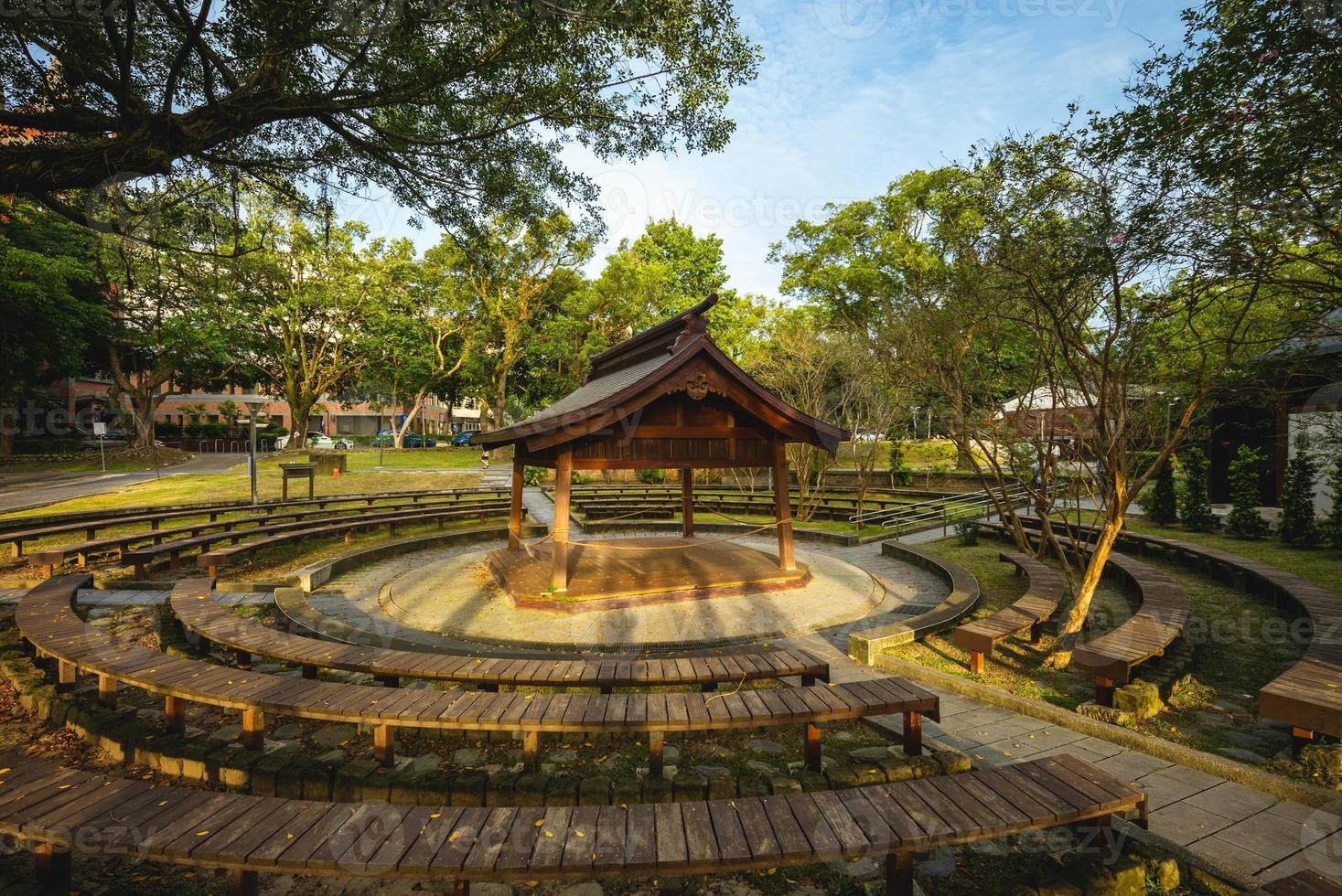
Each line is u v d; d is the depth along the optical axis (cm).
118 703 496
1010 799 285
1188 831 328
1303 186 423
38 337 2342
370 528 1514
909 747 414
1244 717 477
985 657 622
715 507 1928
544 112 707
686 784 354
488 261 901
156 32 591
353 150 731
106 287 2138
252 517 1313
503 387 3334
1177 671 538
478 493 1923
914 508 1692
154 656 473
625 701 396
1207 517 1337
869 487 2220
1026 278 588
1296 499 1130
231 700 396
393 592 872
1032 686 548
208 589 722
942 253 850
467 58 629
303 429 3469
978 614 778
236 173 714
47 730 457
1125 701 474
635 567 873
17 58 503
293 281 3092
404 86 618
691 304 3553
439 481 2367
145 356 3034
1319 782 372
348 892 290
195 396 3036
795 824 267
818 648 651
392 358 3597
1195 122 440
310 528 1212
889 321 983
